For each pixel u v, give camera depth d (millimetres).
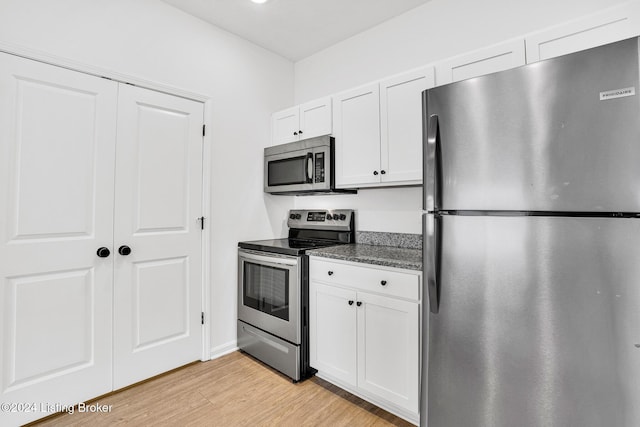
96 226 1902
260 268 2408
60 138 1779
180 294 2281
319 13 2385
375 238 2480
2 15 1607
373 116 2115
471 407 1159
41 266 1714
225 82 2570
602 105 906
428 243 1248
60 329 1773
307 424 1684
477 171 1123
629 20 1301
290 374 2127
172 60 2252
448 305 1206
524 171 1031
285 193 2814
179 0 2209
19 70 1652
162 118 2195
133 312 2053
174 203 2252
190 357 2330
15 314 1638
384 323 1727
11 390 1622
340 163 2314
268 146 2885
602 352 922
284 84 3068
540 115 1001
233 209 2605
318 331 2078
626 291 887
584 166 934
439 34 2211
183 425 1671
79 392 1831
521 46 1556
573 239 959
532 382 1033
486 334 1118
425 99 1271
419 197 2271
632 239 878
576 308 957
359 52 2660
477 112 1120
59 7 1777
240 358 2455
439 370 1238
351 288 1886
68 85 1805
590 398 941
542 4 1818
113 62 1971
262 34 2660
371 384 1785
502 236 1079
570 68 952
